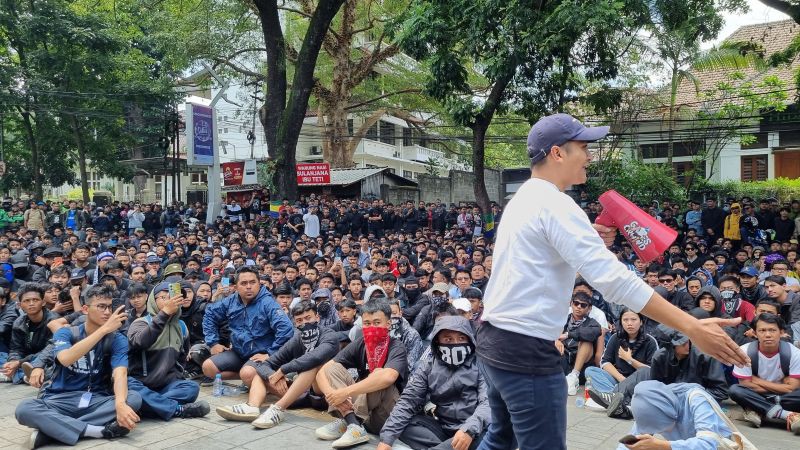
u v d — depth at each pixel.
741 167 21.94
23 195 35.97
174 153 27.31
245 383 6.07
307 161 36.41
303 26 26.56
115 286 8.27
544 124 2.27
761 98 18.47
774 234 14.93
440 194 28.41
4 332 7.20
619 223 2.46
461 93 15.98
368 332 5.11
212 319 6.90
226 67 26.08
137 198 36.88
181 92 26.34
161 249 13.30
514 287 2.15
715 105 19.55
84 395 5.09
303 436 5.11
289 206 19.23
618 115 19.70
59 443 4.85
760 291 8.38
